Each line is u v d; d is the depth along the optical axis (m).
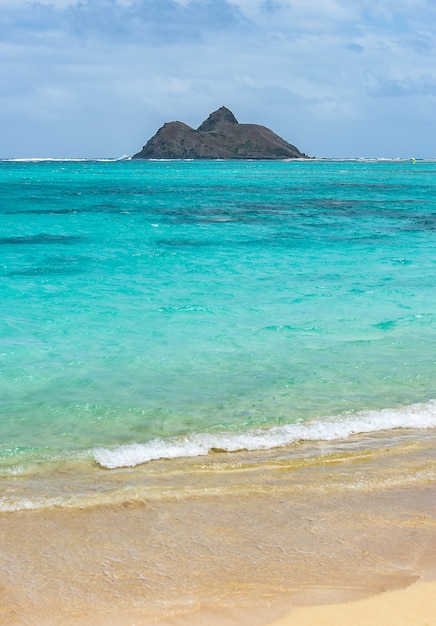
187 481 5.96
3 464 6.27
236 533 5.02
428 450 6.75
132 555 4.69
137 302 13.64
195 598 4.18
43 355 9.85
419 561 4.63
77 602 4.12
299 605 4.09
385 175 108.50
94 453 6.55
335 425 7.38
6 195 51.31
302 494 5.71
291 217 34.88
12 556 4.64
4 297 13.95
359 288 15.48
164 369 9.30
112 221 31.23
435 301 14.01
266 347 10.41
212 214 36.00
